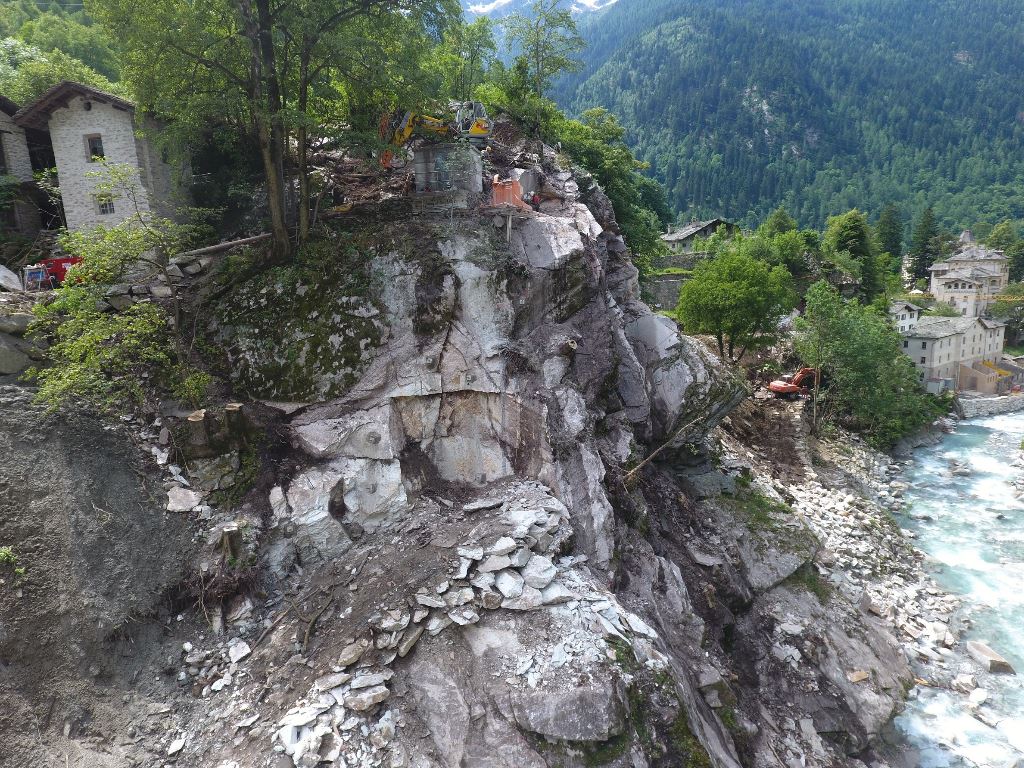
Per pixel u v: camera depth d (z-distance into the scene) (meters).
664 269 74.50
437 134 25.88
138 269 22.69
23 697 13.36
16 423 16.86
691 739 15.19
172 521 17.77
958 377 70.75
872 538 35.22
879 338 49.41
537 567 17.17
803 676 23.08
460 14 23.84
